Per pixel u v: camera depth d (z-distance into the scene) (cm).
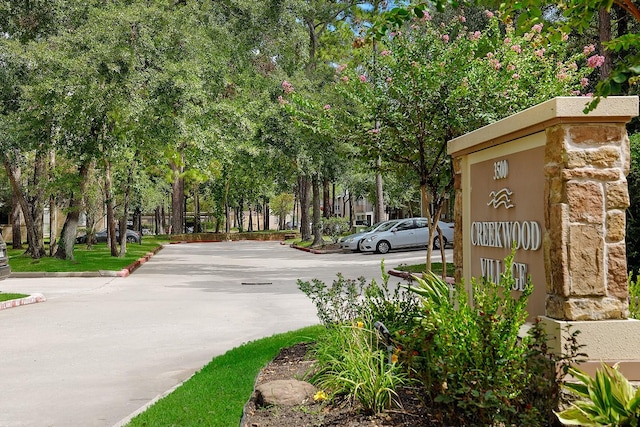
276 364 671
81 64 1955
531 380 413
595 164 448
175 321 1157
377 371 495
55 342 972
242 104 2525
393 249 3120
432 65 1177
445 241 3150
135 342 962
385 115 1214
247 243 5419
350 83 1250
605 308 444
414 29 1252
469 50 1199
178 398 582
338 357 578
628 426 362
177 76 2031
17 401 649
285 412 484
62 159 3506
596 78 2070
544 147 481
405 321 661
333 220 4222
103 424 573
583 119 446
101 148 2448
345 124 1303
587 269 444
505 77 1216
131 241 5109
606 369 395
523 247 515
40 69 2025
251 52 2694
